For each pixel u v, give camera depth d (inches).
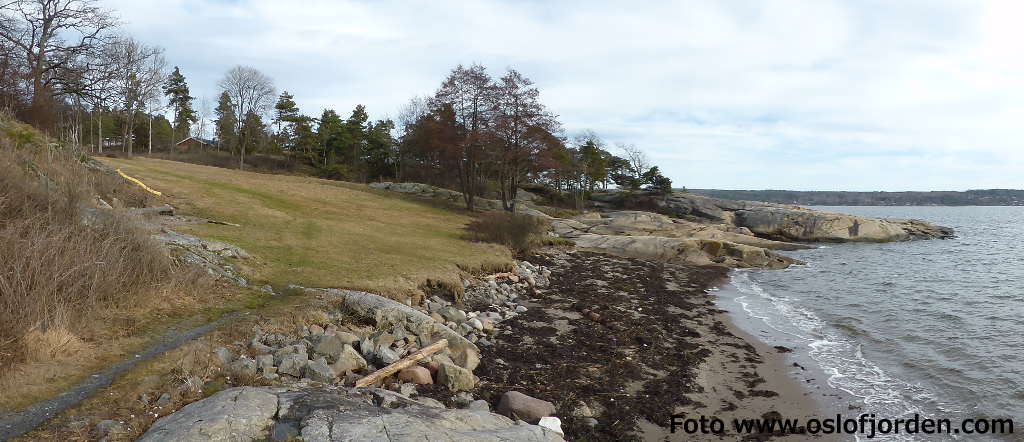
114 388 245.9
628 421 316.2
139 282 371.9
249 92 2375.7
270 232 748.0
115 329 317.7
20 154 514.9
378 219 1135.0
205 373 270.8
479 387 338.3
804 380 410.3
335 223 952.9
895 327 584.4
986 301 747.4
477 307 566.9
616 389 363.3
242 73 2351.1
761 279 975.0
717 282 922.1
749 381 404.2
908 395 383.6
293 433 203.9
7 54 1040.2
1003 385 401.1
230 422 205.5
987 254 1443.2
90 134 2261.3
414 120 2522.1
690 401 356.5
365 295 433.4
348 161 2664.9
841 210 7426.2
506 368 380.8
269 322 358.0
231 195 1070.4
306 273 526.6
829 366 445.1
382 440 201.0
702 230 1596.9
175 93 2551.7
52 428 209.5
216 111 2920.8
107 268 351.6
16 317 273.3
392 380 317.4
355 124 2605.8
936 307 701.3
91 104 1284.4
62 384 246.7
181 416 213.2
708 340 514.3
